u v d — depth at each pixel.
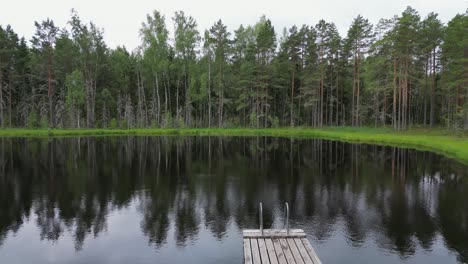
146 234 11.04
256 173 21.03
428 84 51.31
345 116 67.69
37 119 57.84
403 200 14.61
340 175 20.25
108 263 9.07
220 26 59.31
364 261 9.01
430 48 46.66
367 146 34.59
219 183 18.19
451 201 14.40
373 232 10.98
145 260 9.23
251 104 64.56
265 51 59.16
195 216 12.73
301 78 58.34
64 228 11.61
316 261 7.29
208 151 31.97
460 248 9.76
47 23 52.62
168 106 68.75
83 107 61.62
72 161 25.61
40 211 13.38
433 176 19.66
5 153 29.55
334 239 10.45
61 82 62.31
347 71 61.44
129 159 26.77
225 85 62.84
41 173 20.92
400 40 43.88
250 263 7.21
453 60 43.62
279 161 25.89
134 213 13.11
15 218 12.59
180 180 18.95
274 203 14.34
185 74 65.00
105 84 67.62
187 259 9.28
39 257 9.46
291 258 7.45
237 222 12.05
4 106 60.41
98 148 33.84
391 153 29.12
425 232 10.95
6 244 10.33
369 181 18.58
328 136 46.56
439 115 56.25
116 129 56.47
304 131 50.97
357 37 52.75
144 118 66.25
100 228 11.58
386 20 50.59
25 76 63.06
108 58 68.06
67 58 60.25
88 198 15.16
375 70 50.50
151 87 67.62
